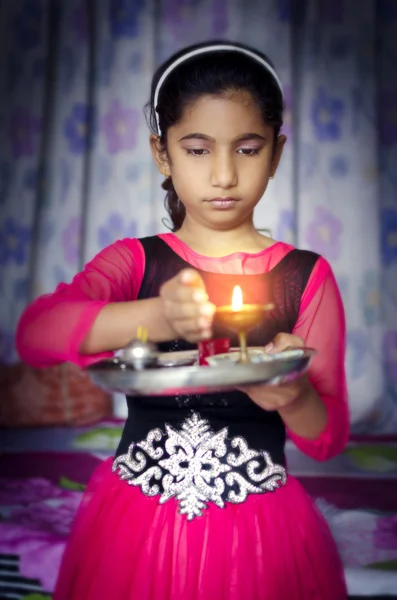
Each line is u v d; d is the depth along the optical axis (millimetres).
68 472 2861
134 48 4355
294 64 4305
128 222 4328
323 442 1393
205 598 1255
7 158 4398
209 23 4316
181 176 1386
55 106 4391
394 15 4285
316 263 1504
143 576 1281
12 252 4387
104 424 3738
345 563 1939
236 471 1356
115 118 4352
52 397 3756
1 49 4406
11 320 4367
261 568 1284
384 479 2770
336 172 4270
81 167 4359
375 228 4246
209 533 1309
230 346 1411
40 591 1940
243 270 1459
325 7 4297
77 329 1215
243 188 1367
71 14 4387
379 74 4293
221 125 1329
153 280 1470
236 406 1383
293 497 1400
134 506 1354
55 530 2154
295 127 4281
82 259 4363
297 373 1084
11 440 3424
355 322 4250
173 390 1027
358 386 4219
